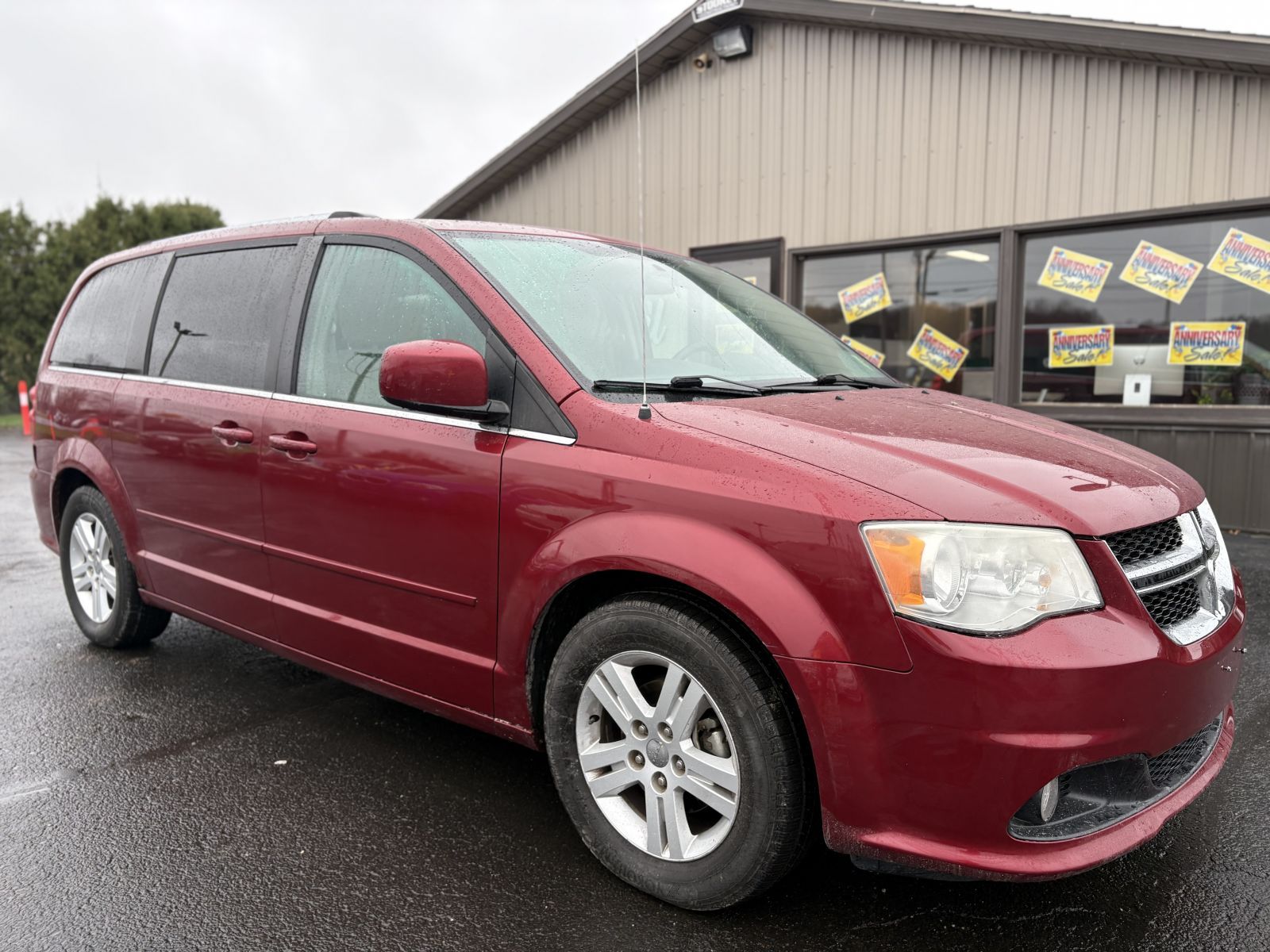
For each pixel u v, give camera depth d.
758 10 7.58
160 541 3.58
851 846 1.94
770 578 1.94
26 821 2.62
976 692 1.78
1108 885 2.29
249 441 3.07
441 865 2.41
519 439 2.39
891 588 1.84
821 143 7.71
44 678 3.79
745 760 2.02
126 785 2.85
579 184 9.42
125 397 3.69
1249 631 4.13
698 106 8.44
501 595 2.42
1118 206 6.39
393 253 2.84
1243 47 5.54
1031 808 1.87
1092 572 1.90
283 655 3.15
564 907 2.22
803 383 2.89
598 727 2.34
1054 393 6.94
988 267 7.09
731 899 2.10
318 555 2.89
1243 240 6.05
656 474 2.13
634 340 2.71
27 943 2.08
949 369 7.38
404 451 2.61
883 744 1.87
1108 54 6.21
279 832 2.57
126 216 20.14
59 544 4.28
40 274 18.73
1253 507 6.17
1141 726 1.86
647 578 2.20
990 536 1.85
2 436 15.00
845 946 2.06
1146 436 6.54
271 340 3.12
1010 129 6.78
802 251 7.89
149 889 2.29
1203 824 2.56
